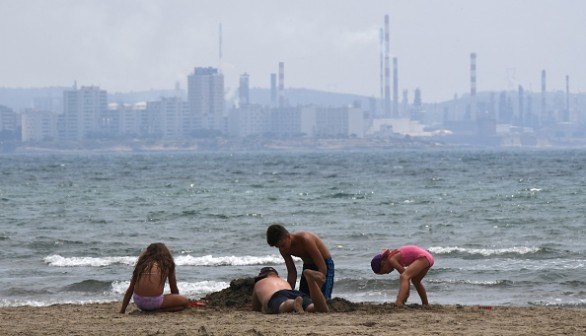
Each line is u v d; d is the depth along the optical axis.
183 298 39.78
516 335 32.38
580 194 137.25
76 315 39.97
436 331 33.19
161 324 35.97
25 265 65.81
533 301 48.62
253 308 39.41
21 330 35.03
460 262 64.81
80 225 97.69
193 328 34.56
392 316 37.34
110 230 91.94
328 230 89.94
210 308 40.16
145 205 126.50
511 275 57.34
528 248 71.19
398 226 93.12
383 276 56.31
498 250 70.12
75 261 66.94
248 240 81.75
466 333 32.72
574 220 95.81
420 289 42.31
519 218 98.94
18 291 53.38
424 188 161.38
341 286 53.59
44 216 109.25
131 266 64.06
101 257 69.81
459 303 48.00
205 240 82.00
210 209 117.12
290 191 157.00
